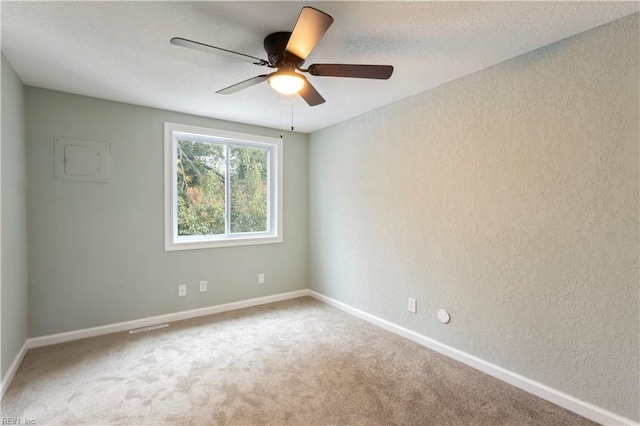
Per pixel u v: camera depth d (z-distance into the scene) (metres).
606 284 1.69
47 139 2.62
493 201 2.18
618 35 1.63
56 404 1.85
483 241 2.24
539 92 1.94
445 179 2.49
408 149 2.79
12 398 1.90
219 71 2.29
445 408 1.84
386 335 2.89
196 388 2.02
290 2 1.52
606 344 1.69
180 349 2.58
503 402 1.90
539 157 1.94
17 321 2.28
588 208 1.75
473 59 2.08
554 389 1.89
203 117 3.38
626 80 1.61
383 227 3.07
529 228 2.00
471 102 2.30
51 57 2.07
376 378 2.16
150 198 3.09
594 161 1.72
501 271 2.14
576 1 1.48
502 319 2.14
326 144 3.83
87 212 2.79
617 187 1.65
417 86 2.55
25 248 2.49
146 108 3.06
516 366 2.07
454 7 1.54
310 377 2.16
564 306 1.85
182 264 3.29
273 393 1.98
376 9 1.56
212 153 3.58
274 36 1.78
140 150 3.03
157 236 3.14
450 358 2.45
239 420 1.73
